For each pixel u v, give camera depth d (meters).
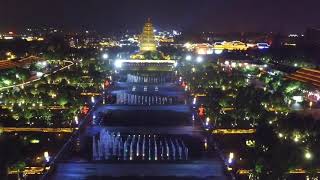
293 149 197.25
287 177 188.12
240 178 195.75
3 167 187.12
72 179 194.88
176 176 199.50
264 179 183.00
